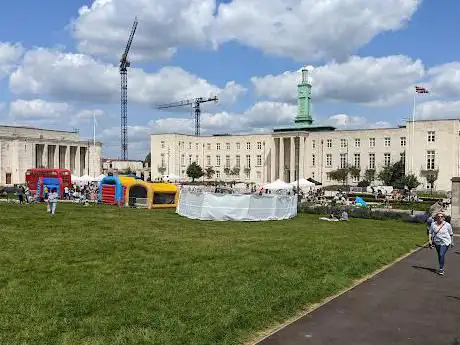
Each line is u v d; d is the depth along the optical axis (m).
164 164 130.62
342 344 8.47
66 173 57.50
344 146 106.69
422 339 8.82
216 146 130.75
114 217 31.77
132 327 8.76
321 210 42.16
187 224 28.55
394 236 25.48
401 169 94.50
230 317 9.41
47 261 14.89
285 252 17.78
